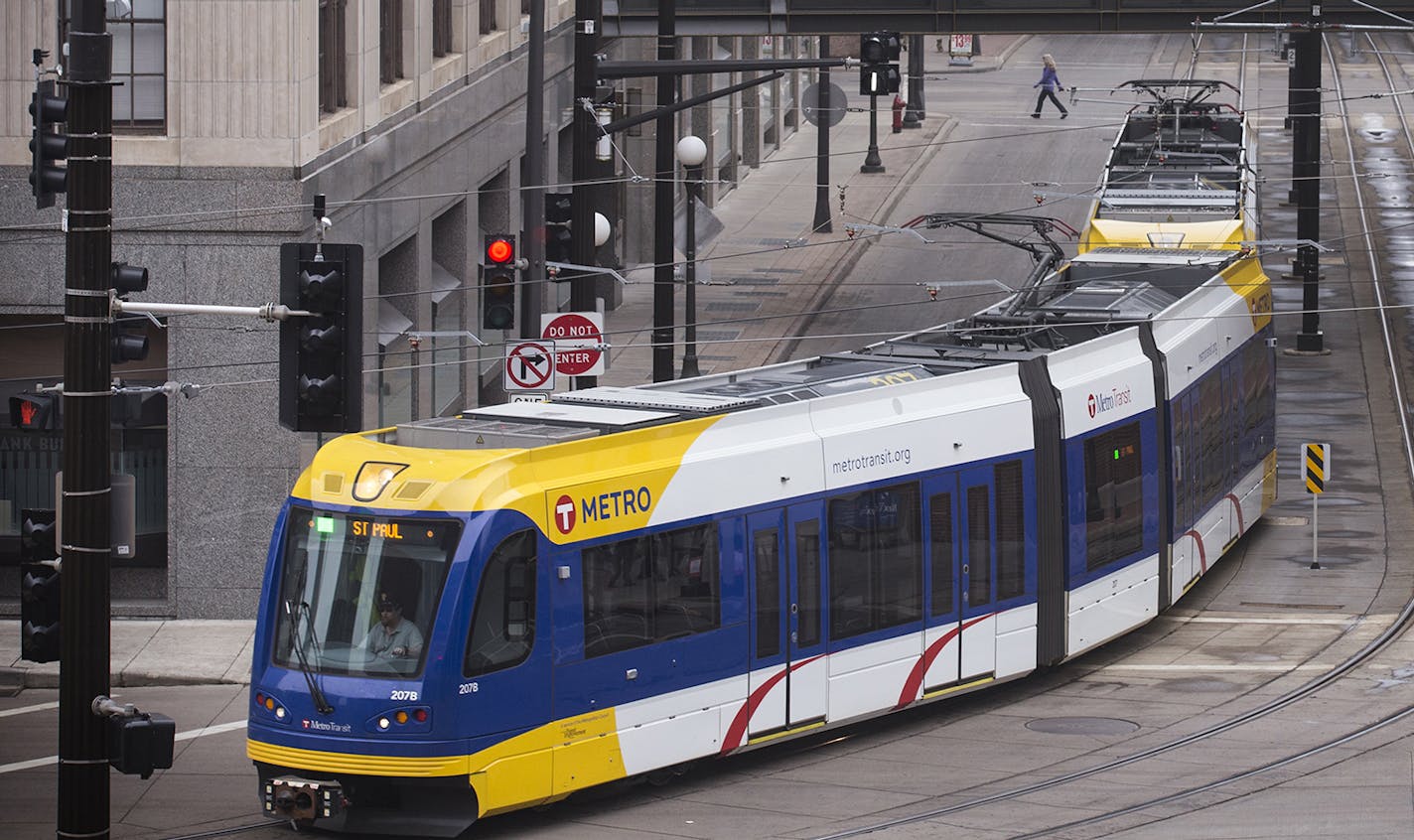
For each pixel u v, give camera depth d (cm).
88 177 5869
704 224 12556
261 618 6538
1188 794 6856
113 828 6625
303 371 6219
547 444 6669
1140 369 9256
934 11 14412
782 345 14950
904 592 7725
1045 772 7212
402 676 6259
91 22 5816
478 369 12738
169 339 9638
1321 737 7675
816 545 7381
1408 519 11644
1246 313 11094
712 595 7000
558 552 6500
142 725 5753
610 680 6656
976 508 8050
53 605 5969
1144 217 12925
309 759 6338
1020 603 8250
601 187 14288
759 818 6644
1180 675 8769
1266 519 11775
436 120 11606
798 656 7312
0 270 9675
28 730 8094
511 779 6378
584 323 9562
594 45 9931
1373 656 9000
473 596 6272
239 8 9462
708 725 7000
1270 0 14288
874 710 7625
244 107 9512
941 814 6638
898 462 7706
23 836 6538
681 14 14600
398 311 11400
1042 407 8406
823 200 18875
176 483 9675
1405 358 15312
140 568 9906
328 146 9975
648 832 6488
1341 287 17362
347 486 6525
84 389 5906
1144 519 9206
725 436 7150
